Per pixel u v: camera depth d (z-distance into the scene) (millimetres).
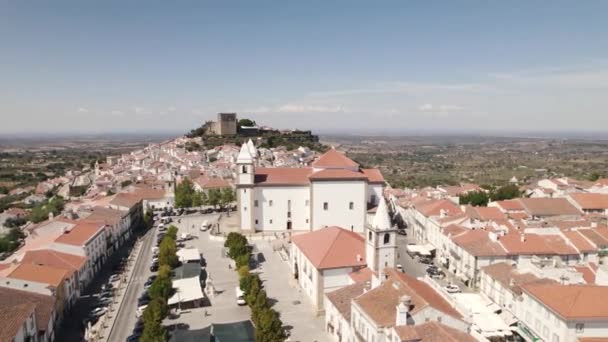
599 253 105500
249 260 122312
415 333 56094
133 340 82062
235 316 93188
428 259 130125
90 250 119000
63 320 93250
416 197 182875
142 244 154750
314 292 94562
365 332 66375
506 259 102688
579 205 157125
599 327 68875
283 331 75125
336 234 99750
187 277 108000
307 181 156750
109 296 106250
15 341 65000
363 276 87438
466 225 125688
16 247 159000
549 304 71938
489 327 78562
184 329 86188
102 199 185750
